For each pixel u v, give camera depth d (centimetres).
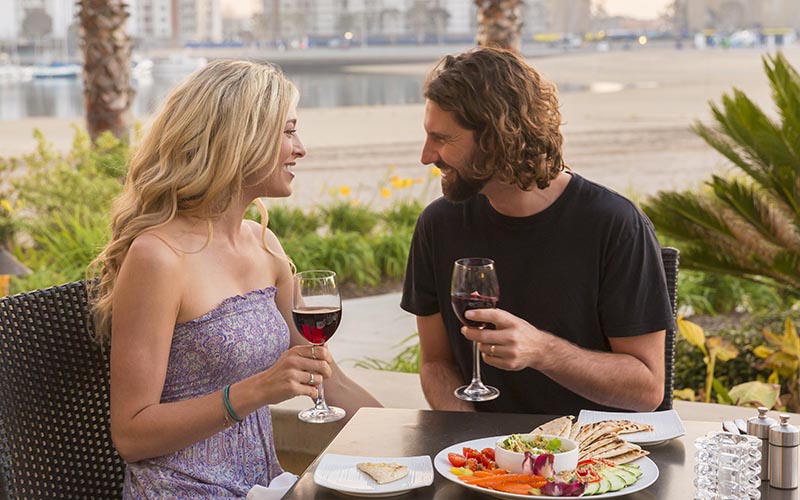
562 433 206
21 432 230
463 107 247
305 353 212
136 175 242
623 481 185
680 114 2689
